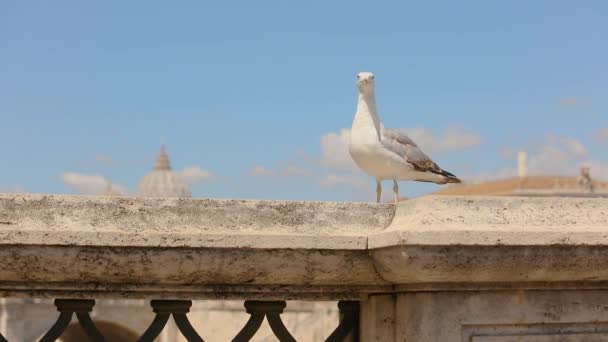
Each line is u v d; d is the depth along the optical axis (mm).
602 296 5344
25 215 4867
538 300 5230
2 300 42344
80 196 4969
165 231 4949
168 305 5258
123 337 43938
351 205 5312
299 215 5215
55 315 43375
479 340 5129
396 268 5012
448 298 5105
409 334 5191
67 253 4805
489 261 4945
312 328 27766
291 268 5125
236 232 5023
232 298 5289
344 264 5176
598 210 5289
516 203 5195
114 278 5031
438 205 5086
